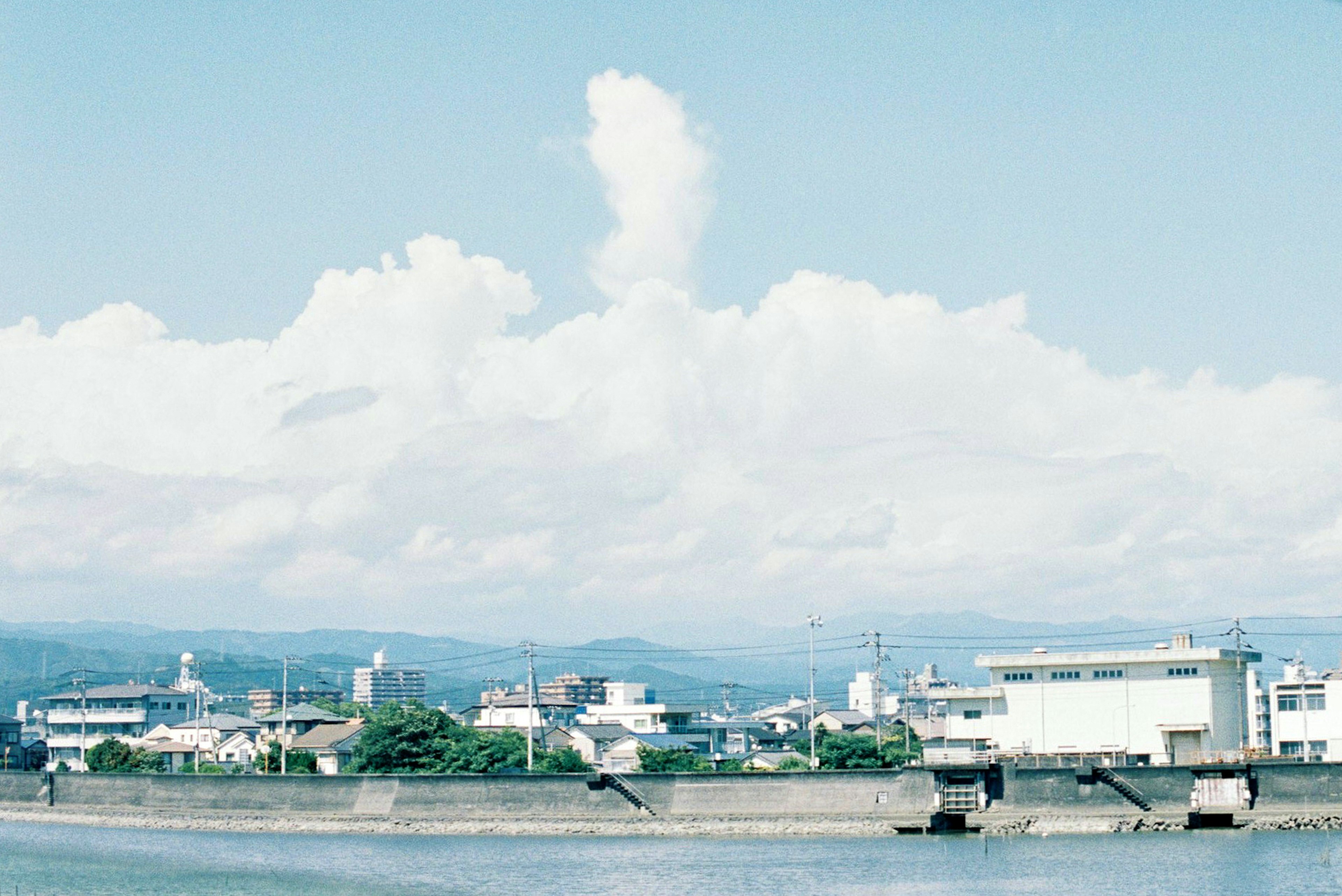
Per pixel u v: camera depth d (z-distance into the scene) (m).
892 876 107.56
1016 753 149.75
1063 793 136.25
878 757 166.12
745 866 116.44
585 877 112.69
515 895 104.75
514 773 159.75
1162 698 148.00
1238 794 131.62
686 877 110.62
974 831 136.50
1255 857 111.75
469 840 145.25
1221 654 146.38
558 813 151.12
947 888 101.25
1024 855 117.06
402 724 174.62
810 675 173.75
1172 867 107.81
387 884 112.94
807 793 143.12
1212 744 145.38
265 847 143.75
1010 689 154.50
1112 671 150.38
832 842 132.50
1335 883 98.69
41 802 191.88
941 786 138.38
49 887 117.38
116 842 153.12
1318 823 128.62
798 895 100.12
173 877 121.62
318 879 117.81
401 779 160.38
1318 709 151.62
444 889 108.81
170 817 174.50
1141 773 134.75
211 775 176.00
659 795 148.62
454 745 173.25
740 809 144.75
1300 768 131.50
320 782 165.88
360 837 152.25
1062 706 152.00
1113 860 112.25
